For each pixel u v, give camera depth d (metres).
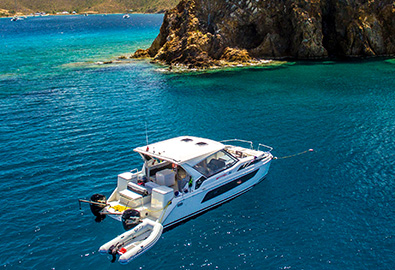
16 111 42.81
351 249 18.64
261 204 22.84
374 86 52.28
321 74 60.88
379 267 17.38
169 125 37.53
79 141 33.53
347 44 77.12
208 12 73.94
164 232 20.09
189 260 18.05
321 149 30.95
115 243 17.48
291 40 76.44
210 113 41.25
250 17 73.75
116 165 28.52
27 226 20.72
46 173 27.22
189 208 20.73
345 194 23.88
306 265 17.55
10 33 181.50
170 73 63.84
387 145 31.47
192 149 22.08
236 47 74.12
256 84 55.00
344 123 37.25
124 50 97.81
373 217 21.33
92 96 49.38
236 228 20.48
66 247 19.02
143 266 17.72
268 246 18.95
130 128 36.84
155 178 21.55
